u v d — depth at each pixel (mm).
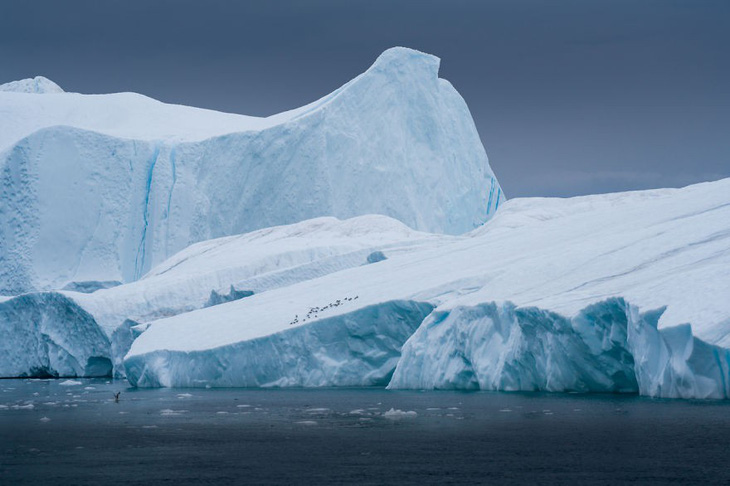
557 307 51188
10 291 147000
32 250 148000
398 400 54000
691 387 43094
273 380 69438
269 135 157500
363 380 67438
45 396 68625
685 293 44719
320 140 156625
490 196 175375
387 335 67312
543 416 42219
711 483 26938
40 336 108000
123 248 152625
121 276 150375
